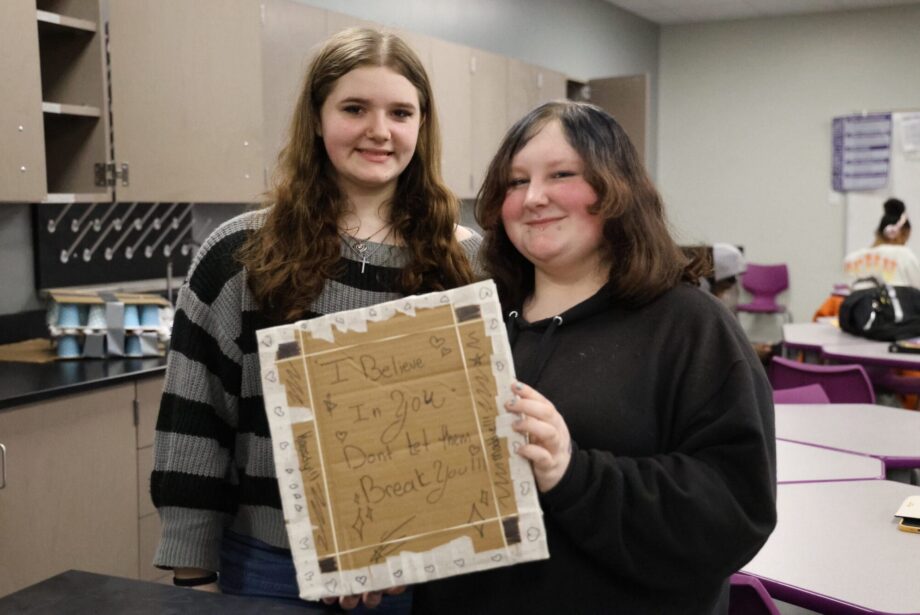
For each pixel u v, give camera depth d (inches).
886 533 67.5
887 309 166.9
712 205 332.8
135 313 117.0
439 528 38.2
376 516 38.3
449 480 38.4
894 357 148.5
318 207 57.1
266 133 143.9
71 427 100.0
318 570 38.1
